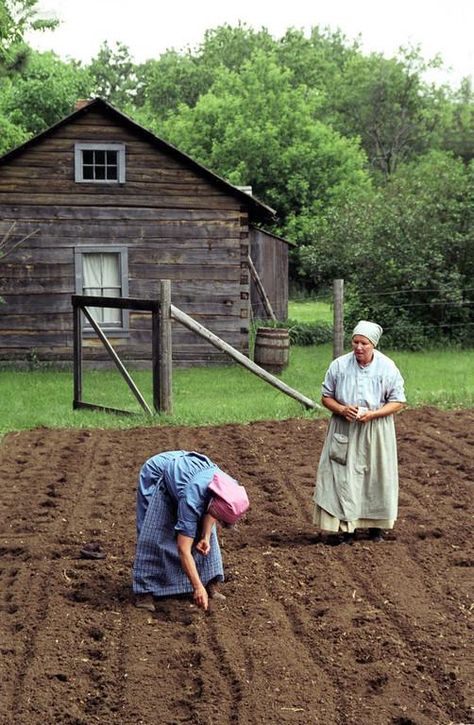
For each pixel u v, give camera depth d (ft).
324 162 158.92
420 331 74.49
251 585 22.62
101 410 47.78
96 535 27.04
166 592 21.40
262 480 33.32
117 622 20.43
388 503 25.62
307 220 148.46
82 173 68.44
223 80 181.47
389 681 17.74
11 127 100.94
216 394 54.54
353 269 81.87
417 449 38.22
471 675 17.92
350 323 78.84
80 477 34.22
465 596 22.06
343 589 22.43
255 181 157.58
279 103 162.91
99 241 68.95
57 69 149.28
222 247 69.87
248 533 27.12
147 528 21.24
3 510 29.68
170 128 177.88
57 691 17.26
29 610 20.93
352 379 25.26
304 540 26.53
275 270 98.99
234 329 70.28
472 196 76.95
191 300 69.97
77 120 68.08
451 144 220.64
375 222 79.05
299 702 16.92
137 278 69.46
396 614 20.89
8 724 16.15
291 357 73.56
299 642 19.47
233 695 17.20
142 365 69.51
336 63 272.51
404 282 75.72
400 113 221.46
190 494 20.03
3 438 41.60
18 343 68.74
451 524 27.76
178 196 69.36
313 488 32.12
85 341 68.80
